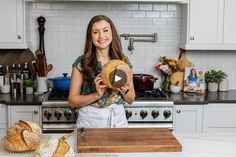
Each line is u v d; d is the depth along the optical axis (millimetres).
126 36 3986
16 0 3582
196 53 4059
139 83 3596
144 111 3334
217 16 3693
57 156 1485
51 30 3951
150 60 4047
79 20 3951
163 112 3375
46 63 3844
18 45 3643
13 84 3785
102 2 3854
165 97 3453
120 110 2572
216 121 3510
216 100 3473
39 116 3367
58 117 3314
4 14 3594
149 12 3986
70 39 3973
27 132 1697
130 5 3965
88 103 2439
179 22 4008
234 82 4109
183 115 3455
